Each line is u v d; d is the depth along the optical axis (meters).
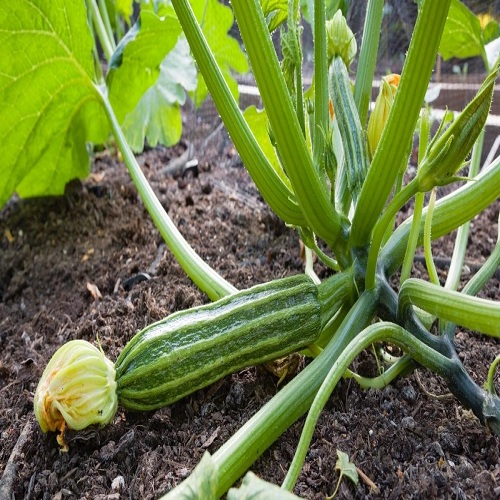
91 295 0.68
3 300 0.73
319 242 0.73
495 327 0.37
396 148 0.38
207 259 0.72
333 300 0.44
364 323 0.42
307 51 1.03
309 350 0.46
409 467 0.38
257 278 0.66
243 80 1.21
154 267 0.70
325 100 0.47
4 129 0.74
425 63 0.35
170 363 0.41
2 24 0.62
